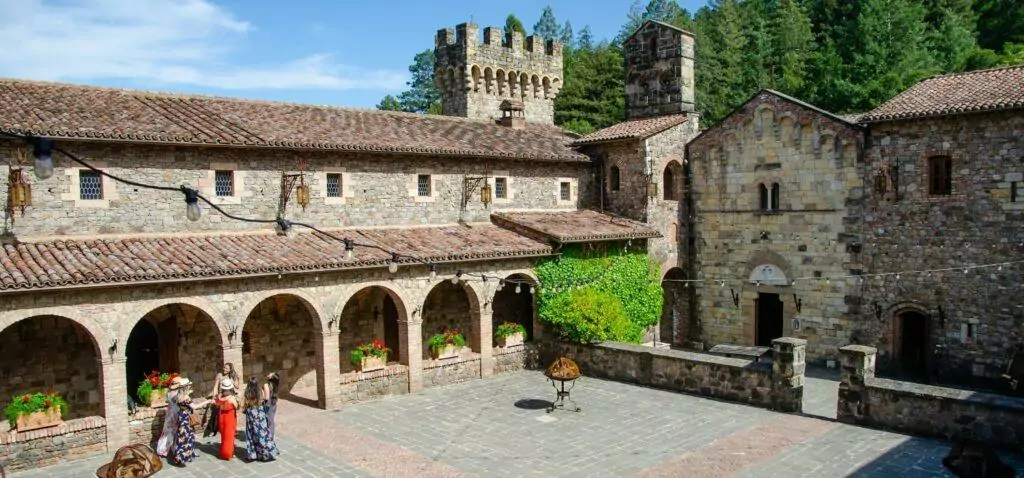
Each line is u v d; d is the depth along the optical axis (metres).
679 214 32.31
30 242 19.12
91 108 21.58
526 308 30.50
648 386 24.45
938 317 25.20
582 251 28.33
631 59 35.22
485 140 29.95
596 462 17.05
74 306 17.47
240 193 22.83
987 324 24.14
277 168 23.58
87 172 20.17
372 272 22.64
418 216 26.92
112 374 18.06
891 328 26.44
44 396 17.44
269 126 24.25
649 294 30.95
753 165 30.06
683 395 23.19
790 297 29.09
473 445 18.38
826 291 28.06
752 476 16.02
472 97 39.41
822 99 51.84
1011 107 22.72
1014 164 23.33
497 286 26.08
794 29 63.50
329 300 21.73
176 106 24.00
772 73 62.50
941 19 56.56
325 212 24.53
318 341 21.72
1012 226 23.50
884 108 26.41
